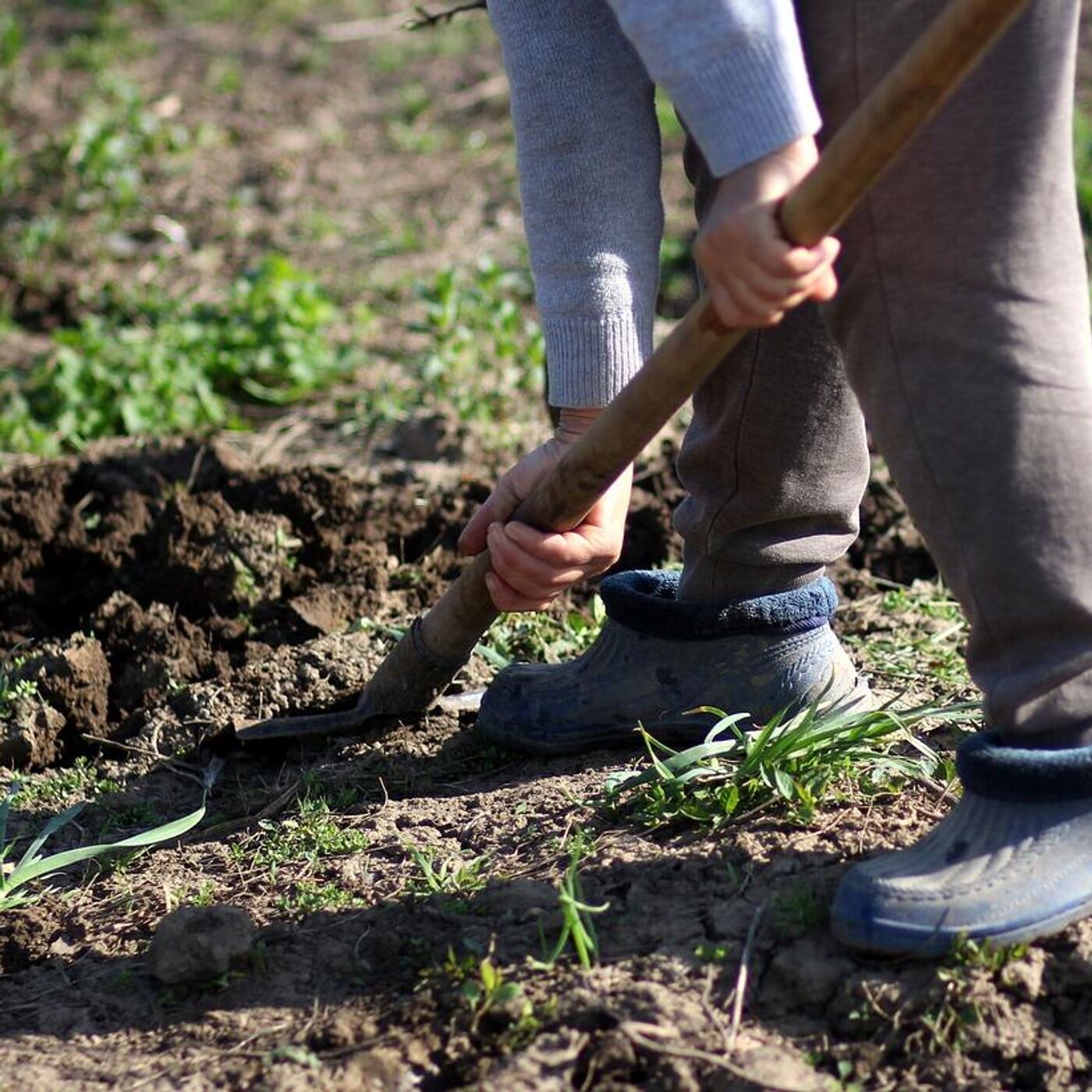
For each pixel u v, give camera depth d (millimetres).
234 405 8664
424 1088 3281
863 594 5926
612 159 3924
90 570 6258
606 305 3941
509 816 4180
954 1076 3184
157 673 5336
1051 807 3326
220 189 12086
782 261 3043
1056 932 3367
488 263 9164
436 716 4855
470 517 6457
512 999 3361
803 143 3123
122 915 4039
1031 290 3191
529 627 5375
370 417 8172
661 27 3133
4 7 16203
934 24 2768
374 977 3611
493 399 8109
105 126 12148
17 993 3783
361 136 13234
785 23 3105
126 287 10352
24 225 11211
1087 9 13914
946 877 3332
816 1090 3150
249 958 3688
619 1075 3215
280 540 5961
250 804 4613
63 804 4738
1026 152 3160
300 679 5082
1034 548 3211
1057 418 3189
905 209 3199
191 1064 3406
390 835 4191
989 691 3342
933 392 3238
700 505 4223
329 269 10695
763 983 3426
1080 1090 3182
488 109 13656
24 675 5320
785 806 3945
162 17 16031
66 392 8320
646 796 4098
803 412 3965
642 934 3572
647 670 4391
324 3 16406
